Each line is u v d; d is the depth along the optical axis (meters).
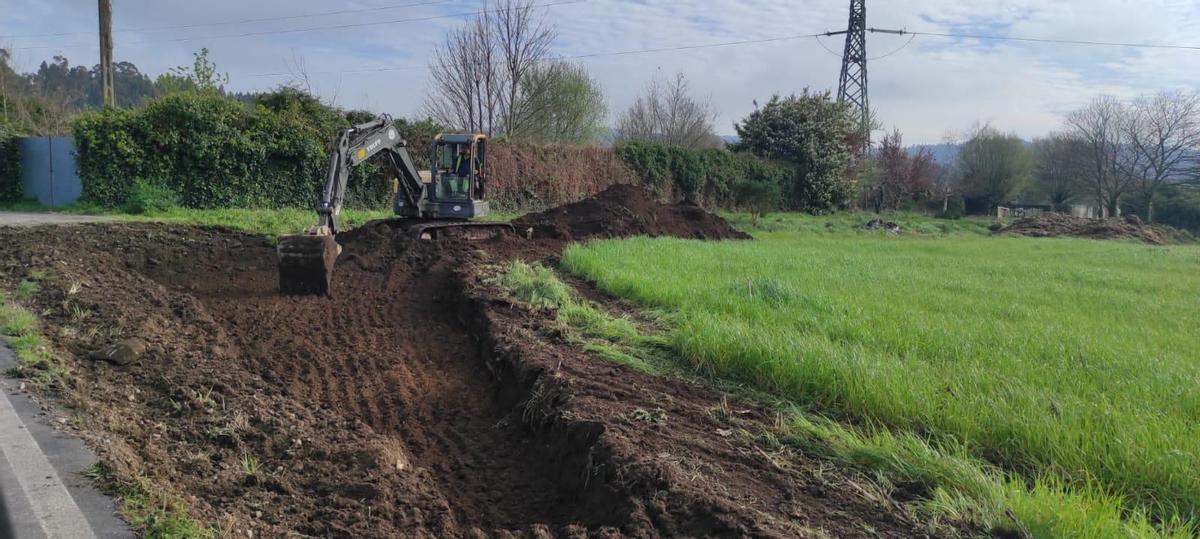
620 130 47.78
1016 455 4.75
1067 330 8.08
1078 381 5.89
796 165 42.78
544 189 31.20
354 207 24.22
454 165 15.91
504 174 29.56
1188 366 6.50
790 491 4.32
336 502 4.48
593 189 33.56
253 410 5.83
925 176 49.12
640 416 5.52
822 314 8.55
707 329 7.26
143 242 14.11
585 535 3.98
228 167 21.56
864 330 7.58
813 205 42.34
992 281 12.87
